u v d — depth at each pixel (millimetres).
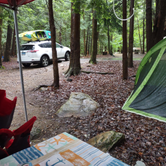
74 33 8164
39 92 6410
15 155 944
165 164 2693
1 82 7844
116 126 3879
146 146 3127
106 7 6555
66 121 4289
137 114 4258
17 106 5234
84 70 9062
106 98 5434
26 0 2586
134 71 8766
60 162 880
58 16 14305
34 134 3611
